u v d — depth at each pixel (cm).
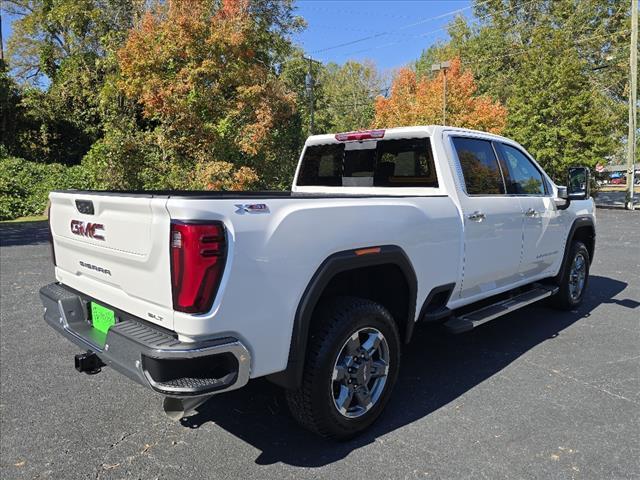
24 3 3297
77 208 311
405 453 297
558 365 430
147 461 290
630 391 378
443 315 382
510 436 314
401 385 393
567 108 2294
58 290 343
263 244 254
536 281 540
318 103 3684
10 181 1962
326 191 495
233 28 1479
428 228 354
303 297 274
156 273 249
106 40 1927
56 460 290
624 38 3114
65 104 2489
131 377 249
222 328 242
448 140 409
